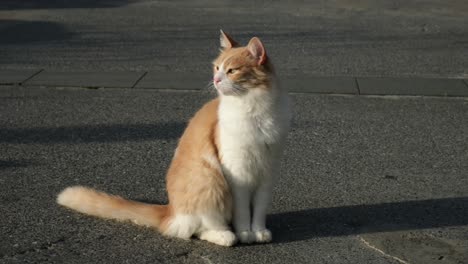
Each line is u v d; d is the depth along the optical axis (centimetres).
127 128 656
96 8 1588
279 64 954
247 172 388
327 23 1364
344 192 494
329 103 750
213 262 380
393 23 1371
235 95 378
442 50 1078
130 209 421
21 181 509
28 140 616
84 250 394
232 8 1595
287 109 397
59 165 548
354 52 1055
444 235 419
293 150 591
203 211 393
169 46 1096
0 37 1170
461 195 488
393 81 848
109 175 526
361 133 643
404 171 540
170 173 414
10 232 418
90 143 608
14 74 872
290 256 389
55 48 1069
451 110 727
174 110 722
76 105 739
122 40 1152
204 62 966
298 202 475
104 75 873
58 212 450
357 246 404
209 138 394
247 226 405
